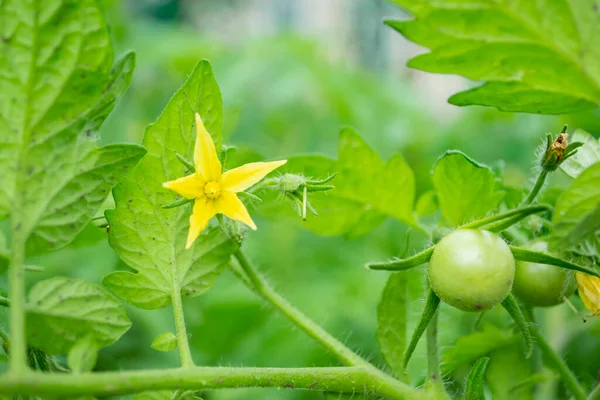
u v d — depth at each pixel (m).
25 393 0.17
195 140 0.21
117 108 0.57
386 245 0.47
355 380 0.22
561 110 0.21
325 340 0.23
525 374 0.26
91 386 0.18
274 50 0.58
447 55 0.20
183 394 0.21
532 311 0.24
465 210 0.24
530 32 0.19
